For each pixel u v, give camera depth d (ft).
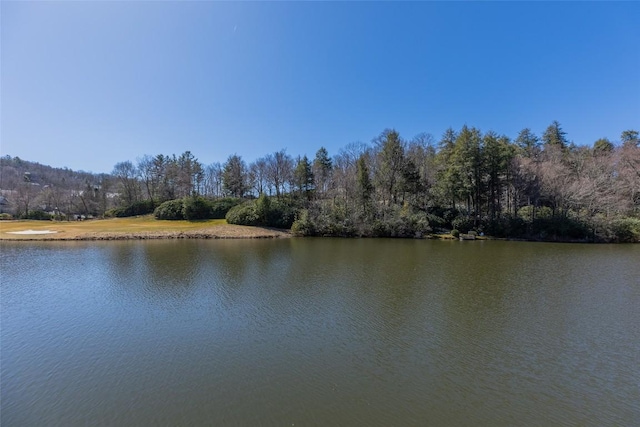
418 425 20.38
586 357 29.89
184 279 58.23
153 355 29.81
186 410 21.84
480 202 149.38
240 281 56.80
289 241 121.49
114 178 261.03
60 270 65.62
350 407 22.18
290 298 46.96
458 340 33.32
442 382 25.50
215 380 25.59
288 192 197.88
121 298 46.91
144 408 22.07
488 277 60.85
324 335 34.32
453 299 46.88
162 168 241.96
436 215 149.18
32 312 41.27
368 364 28.30
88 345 31.96
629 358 29.76
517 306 43.98
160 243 110.73
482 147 142.31
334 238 131.85
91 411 21.83
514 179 143.23
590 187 134.72
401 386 24.88
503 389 24.62
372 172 177.99
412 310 42.11
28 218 210.59
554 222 128.16
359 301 45.68
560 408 22.38
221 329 35.86
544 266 72.28
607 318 39.73
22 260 76.48
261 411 21.71
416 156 180.65
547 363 28.73
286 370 27.14
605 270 68.23
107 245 103.96
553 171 142.10
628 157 149.48
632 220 123.54
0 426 20.48
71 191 262.67
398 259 80.64
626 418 21.30
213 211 178.40
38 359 29.19
